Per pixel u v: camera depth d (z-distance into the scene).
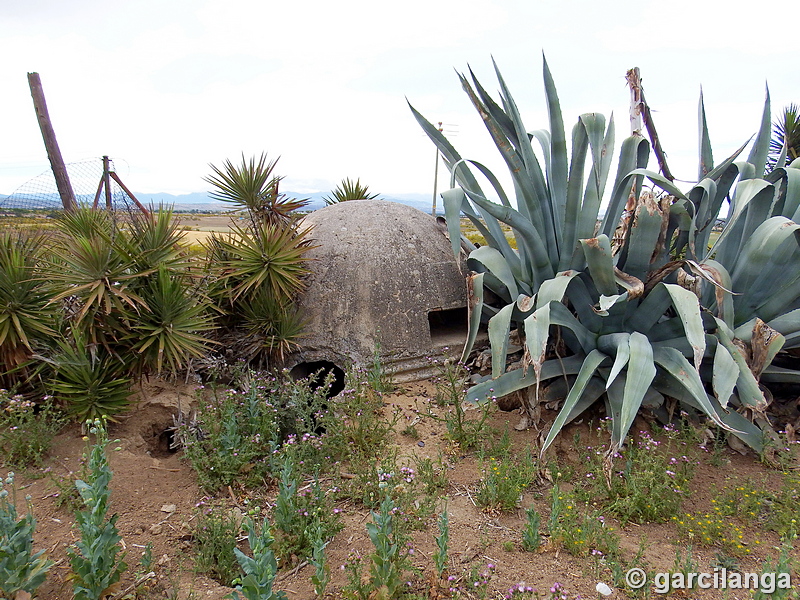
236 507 3.17
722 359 3.31
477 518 3.05
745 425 3.66
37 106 6.00
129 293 3.79
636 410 3.15
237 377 4.55
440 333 5.30
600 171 4.25
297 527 2.79
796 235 3.71
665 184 3.41
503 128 4.19
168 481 3.41
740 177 3.86
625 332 3.94
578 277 3.86
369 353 4.70
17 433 3.46
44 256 4.32
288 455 3.21
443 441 3.83
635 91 4.49
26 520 2.40
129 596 2.48
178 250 4.30
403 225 5.20
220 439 3.43
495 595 2.51
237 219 5.32
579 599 2.47
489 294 5.23
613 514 3.07
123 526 2.95
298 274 4.78
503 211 3.70
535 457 3.57
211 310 4.83
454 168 3.76
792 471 3.44
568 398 3.41
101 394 3.86
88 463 3.28
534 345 3.29
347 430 3.75
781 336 3.41
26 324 3.90
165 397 4.38
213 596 2.52
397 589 2.44
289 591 2.55
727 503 3.11
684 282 3.83
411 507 3.04
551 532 2.81
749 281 3.86
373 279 4.82
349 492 3.24
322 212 5.54
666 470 3.12
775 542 2.91
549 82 3.82
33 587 2.32
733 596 2.51
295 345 4.77
